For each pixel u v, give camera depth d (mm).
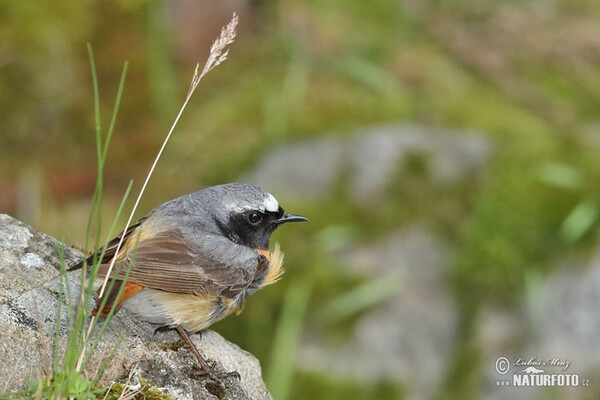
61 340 6633
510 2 17516
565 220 12242
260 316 11594
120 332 7230
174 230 7969
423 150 13055
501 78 15367
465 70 15539
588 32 16812
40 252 7727
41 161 13688
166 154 13812
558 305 11734
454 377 11492
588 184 12734
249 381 7809
